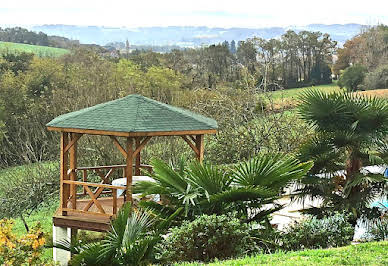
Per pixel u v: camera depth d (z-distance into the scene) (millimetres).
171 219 9750
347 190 11492
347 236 10422
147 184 10484
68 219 12945
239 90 22062
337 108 11609
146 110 13109
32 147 23906
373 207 11617
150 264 8914
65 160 13195
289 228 11297
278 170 10031
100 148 21969
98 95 25641
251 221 10328
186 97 26703
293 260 8070
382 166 11781
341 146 11703
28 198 21156
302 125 19922
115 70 32438
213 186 10141
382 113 11391
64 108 25422
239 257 8914
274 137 20219
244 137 20625
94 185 12797
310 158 11617
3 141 27641
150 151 22188
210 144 21156
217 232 9109
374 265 7594
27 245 9391
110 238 9055
